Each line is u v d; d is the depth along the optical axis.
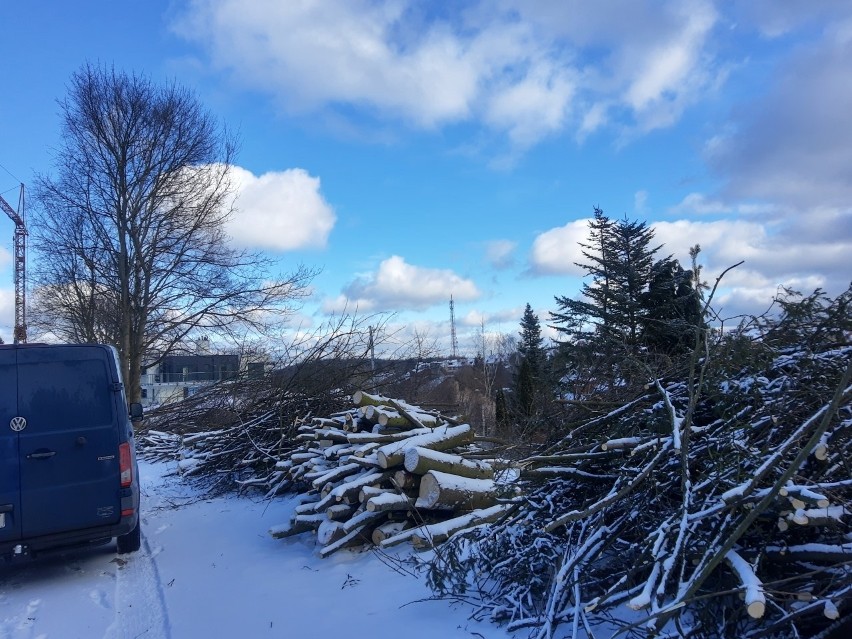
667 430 4.00
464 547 5.10
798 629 3.06
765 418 3.69
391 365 12.66
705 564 2.99
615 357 6.23
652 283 23.42
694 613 3.27
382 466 6.34
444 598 4.61
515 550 4.40
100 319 29.33
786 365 4.06
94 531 5.95
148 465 13.70
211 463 10.85
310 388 10.91
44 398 5.92
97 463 6.00
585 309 25.73
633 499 3.93
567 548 3.92
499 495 5.15
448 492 6.00
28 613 5.22
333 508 6.51
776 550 3.13
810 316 4.24
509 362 31.91
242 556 6.63
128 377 28.08
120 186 28.20
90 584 5.91
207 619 4.87
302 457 8.48
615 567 3.82
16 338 36.59
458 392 20.39
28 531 5.71
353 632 4.31
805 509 3.03
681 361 4.86
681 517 3.25
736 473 3.33
